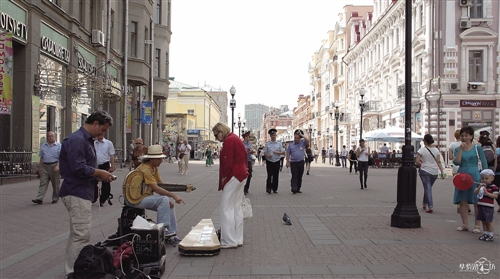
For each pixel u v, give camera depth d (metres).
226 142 6.97
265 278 5.38
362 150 17.22
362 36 55.03
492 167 10.14
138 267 5.31
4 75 14.71
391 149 41.94
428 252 6.63
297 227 8.70
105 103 28.22
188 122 61.06
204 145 69.69
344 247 6.97
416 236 7.80
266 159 15.34
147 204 6.77
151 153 6.92
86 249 4.97
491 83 32.25
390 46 41.56
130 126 32.12
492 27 32.22
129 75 31.06
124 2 30.12
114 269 5.11
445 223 9.18
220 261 6.16
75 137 5.19
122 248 5.49
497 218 10.09
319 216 10.08
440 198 14.14
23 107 17.66
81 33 23.39
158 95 38.53
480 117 32.25
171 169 30.61
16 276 5.50
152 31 34.84
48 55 19.48
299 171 15.37
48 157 11.61
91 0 25.42
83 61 23.30
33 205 11.41
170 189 7.31
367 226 8.78
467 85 32.19
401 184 8.72
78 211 5.20
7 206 11.22
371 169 34.09
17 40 16.95
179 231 8.28
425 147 11.09
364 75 51.16
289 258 6.31
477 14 32.62
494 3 32.34
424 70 33.84
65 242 7.37
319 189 17.02
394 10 39.25
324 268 5.79
